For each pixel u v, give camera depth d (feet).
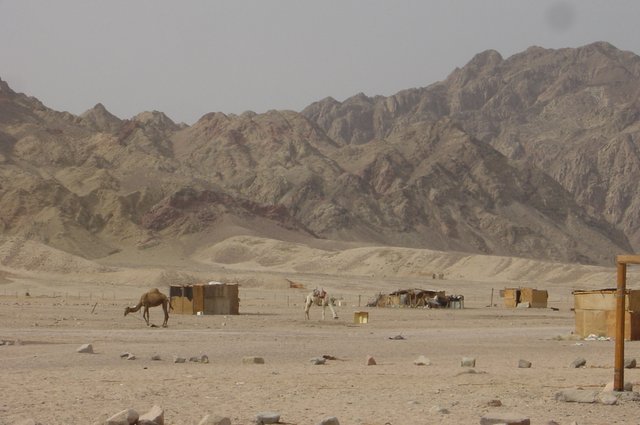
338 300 468.75
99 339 167.73
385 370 110.93
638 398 79.82
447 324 267.39
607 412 73.36
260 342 165.48
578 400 79.10
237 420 67.87
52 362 118.52
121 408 73.26
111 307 332.39
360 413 71.87
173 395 82.48
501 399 81.05
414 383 94.43
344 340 177.99
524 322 285.23
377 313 347.56
